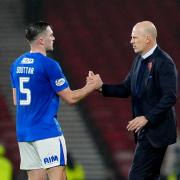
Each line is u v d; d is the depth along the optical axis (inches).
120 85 892.6
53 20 2497.5
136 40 834.2
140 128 823.1
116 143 2097.7
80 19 2524.6
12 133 2091.5
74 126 2129.7
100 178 1996.8
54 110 835.4
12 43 2314.2
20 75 836.0
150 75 829.8
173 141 847.7
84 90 865.5
